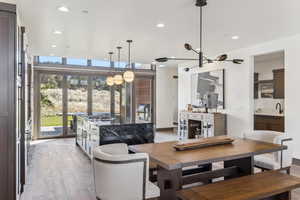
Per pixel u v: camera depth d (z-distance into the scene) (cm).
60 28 413
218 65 646
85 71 805
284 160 318
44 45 539
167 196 248
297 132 451
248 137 374
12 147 247
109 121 480
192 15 350
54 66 754
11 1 300
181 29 420
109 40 496
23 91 329
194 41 507
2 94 242
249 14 345
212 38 481
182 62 793
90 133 477
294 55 457
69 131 793
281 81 655
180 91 817
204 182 329
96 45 542
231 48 573
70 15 351
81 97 812
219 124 604
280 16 353
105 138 410
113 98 867
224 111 624
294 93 457
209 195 208
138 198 211
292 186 231
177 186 235
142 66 914
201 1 298
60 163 473
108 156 205
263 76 739
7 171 245
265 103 732
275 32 438
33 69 721
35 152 566
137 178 208
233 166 308
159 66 924
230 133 606
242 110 572
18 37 272
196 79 732
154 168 306
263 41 506
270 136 354
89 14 346
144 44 533
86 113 820
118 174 204
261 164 321
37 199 305
